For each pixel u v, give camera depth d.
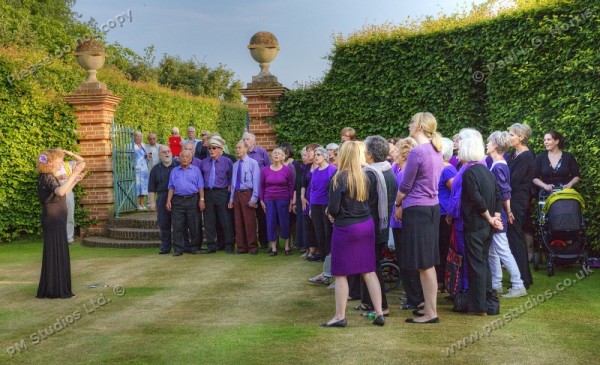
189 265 11.07
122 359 5.75
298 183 11.70
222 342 6.19
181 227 12.22
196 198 12.30
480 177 7.01
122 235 14.15
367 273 6.76
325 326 6.73
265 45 14.24
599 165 9.55
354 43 13.40
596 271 9.52
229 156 12.67
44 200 8.55
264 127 14.33
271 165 11.99
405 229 6.75
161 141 22.53
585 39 9.79
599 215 9.69
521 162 8.44
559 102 10.16
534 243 10.04
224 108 29.33
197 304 8.07
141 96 21.06
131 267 11.04
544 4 10.48
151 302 8.24
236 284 9.31
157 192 12.65
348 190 6.64
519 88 10.74
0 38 21.77
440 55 12.40
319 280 9.22
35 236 15.15
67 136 15.05
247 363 5.54
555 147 9.59
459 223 7.20
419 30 12.80
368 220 6.75
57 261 8.58
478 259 7.06
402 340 6.12
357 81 13.45
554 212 8.97
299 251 12.34
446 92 12.44
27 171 14.80
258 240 12.76
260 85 14.22
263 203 11.95
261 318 7.24
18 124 14.66
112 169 15.35
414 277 7.41
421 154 6.64
